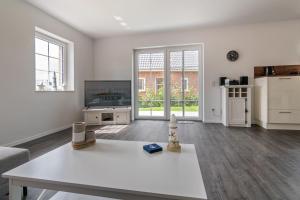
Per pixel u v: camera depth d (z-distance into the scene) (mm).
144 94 5094
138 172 1013
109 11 3443
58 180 924
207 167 1994
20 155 1464
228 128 3920
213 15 3695
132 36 4906
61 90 3939
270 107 3742
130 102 4613
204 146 2717
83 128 1437
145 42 4836
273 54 4148
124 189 843
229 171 1898
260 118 4039
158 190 833
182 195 797
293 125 3705
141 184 886
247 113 4035
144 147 1382
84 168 1065
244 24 4250
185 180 924
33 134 3205
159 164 1121
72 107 4301
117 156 1256
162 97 4992
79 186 895
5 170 1339
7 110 2744
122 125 4316
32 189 1589
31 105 3164
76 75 4438
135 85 5121
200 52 4695
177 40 4645
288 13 3646
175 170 1038
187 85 4828
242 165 2043
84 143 1430
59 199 1395
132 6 3256
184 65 4816
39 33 3545
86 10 3387
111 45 5047
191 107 4832
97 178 945
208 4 3223
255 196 1465
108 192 883
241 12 3570
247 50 4277
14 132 2854
